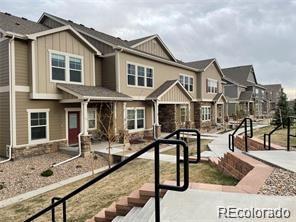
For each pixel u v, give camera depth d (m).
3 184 8.10
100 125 15.45
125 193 6.31
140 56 17.12
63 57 12.93
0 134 11.73
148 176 7.50
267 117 38.31
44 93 11.98
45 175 9.01
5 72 11.34
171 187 2.52
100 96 12.73
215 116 26.56
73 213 5.59
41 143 12.18
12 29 11.35
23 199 6.95
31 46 11.43
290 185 3.92
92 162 10.52
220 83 28.61
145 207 3.54
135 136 17.16
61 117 13.15
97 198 6.29
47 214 5.79
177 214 3.07
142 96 17.33
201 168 6.76
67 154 12.34
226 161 6.14
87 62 14.28
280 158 5.57
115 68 15.47
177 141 2.52
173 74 20.86
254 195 3.57
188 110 21.31
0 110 11.68
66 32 13.01
